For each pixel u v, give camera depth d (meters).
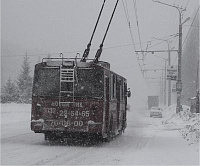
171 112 67.50
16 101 82.38
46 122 18.38
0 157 13.92
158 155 15.99
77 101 18.22
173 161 14.30
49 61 18.78
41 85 18.61
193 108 51.97
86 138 20.44
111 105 20.33
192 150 17.45
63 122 18.23
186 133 25.89
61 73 18.41
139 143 21.23
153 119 53.50
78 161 13.93
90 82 18.30
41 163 12.95
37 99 18.52
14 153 15.08
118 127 23.81
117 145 20.00
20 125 31.12
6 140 19.89
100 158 14.88
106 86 18.98
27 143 19.00
